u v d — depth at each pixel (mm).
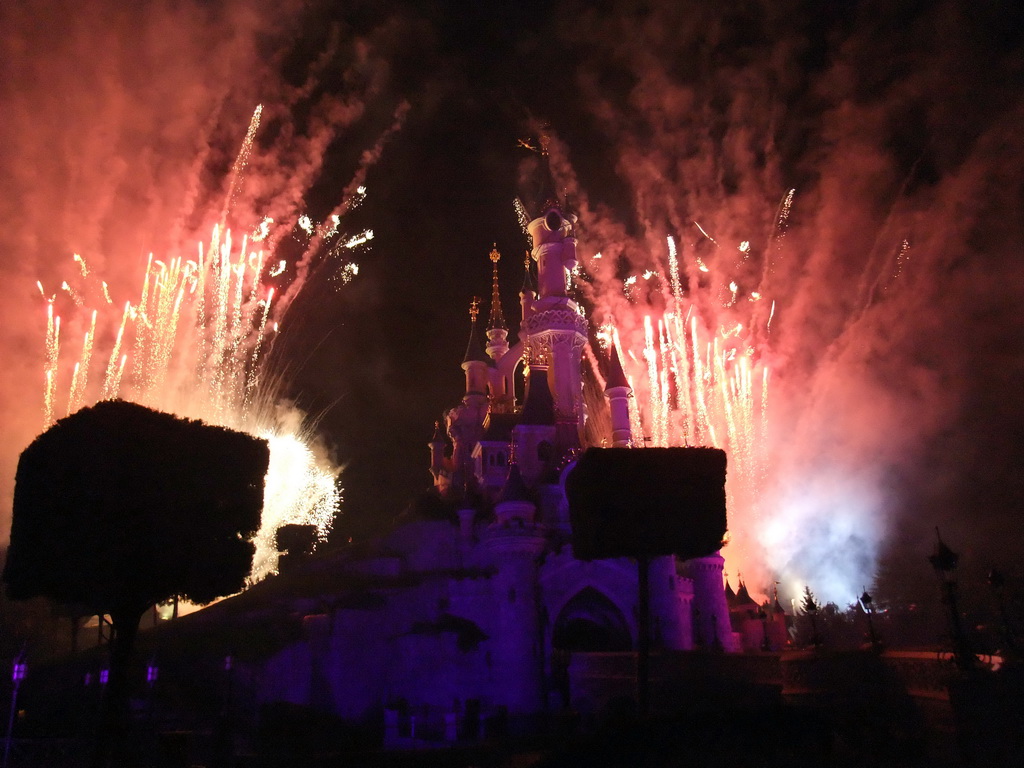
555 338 66750
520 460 60969
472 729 43781
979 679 22078
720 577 55969
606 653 42938
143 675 41219
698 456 35656
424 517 60938
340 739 40406
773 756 22750
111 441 28047
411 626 51062
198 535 28734
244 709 42625
